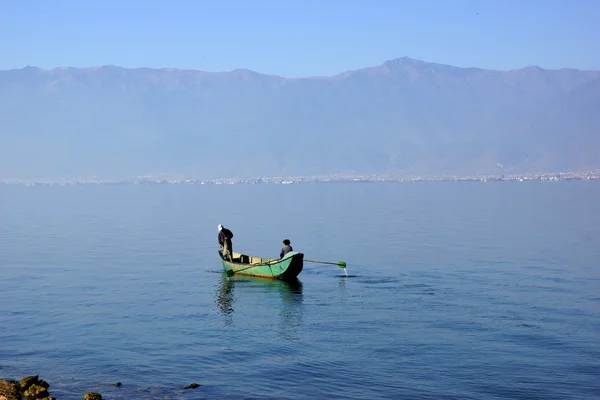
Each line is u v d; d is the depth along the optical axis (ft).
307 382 69.82
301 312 97.60
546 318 93.56
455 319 93.20
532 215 284.20
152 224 257.96
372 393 67.00
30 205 419.95
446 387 68.44
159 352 79.15
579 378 70.54
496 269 135.23
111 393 67.21
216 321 92.63
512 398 65.82
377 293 111.04
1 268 140.77
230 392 67.31
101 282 122.93
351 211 321.73
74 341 83.56
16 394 65.72
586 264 141.28
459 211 316.40
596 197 440.86
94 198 529.04
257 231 218.59
